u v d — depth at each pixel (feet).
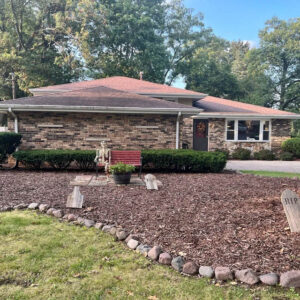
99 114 33.65
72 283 8.41
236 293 8.04
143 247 10.68
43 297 7.69
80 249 10.72
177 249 10.68
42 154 29.25
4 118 75.82
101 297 7.76
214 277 8.87
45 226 13.11
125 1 92.43
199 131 53.98
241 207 16.14
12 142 30.78
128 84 56.44
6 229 12.57
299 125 98.53
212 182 24.29
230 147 54.03
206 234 12.13
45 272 8.99
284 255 10.09
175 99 52.90
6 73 81.71
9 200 17.37
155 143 34.73
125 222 13.67
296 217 12.48
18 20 87.45
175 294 7.97
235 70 131.13
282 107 96.68
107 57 93.04
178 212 15.26
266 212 14.97
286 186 22.77
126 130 34.17
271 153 52.70
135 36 91.40
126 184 22.85
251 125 54.54
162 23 107.04
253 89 103.09
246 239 11.55
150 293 8.02
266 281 8.45
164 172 30.78
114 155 27.12
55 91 49.85
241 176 28.35
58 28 82.64
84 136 33.53
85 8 81.66
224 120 53.57
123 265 9.59
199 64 104.37
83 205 16.46
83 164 30.99
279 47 89.45
